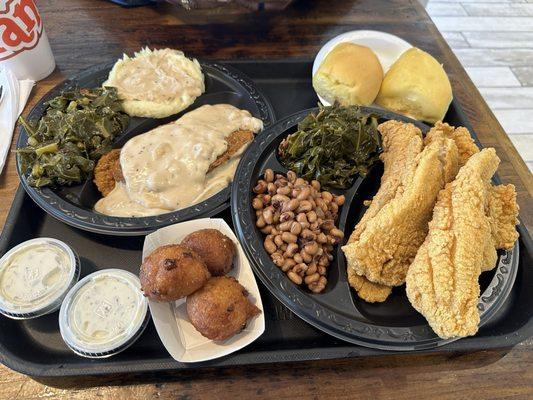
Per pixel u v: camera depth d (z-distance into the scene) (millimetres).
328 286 325
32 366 293
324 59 467
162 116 444
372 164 396
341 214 365
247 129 437
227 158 415
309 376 306
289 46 531
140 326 299
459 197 305
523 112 813
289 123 401
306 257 317
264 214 338
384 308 325
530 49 923
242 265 326
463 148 371
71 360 301
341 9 583
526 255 358
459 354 320
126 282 315
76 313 302
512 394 307
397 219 306
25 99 453
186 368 293
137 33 529
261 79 501
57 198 366
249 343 293
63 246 332
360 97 440
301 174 383
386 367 312
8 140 421
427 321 302
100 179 401
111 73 460
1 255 347
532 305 333
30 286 310
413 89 436
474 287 279
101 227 346
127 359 298
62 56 501
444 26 955
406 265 324
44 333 317
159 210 379
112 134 421
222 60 498
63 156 379
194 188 392
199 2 519
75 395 292
